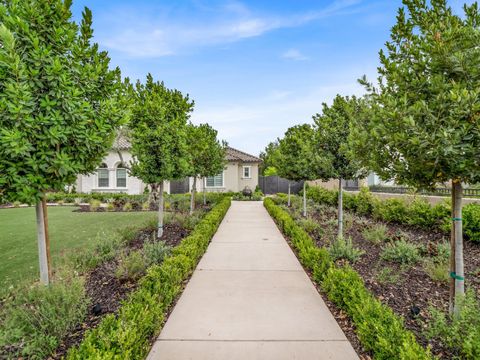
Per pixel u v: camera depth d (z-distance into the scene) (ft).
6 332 8.55
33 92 10.19
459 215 10.41
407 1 11.12
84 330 10.00
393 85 10.60
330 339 10.05
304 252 17.56
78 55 11.89
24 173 10.18
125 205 48.42
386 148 10.82
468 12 9.90
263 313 11.96
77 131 10.78
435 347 8.65
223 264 18.57
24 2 10.50
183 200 52.65
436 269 13.88
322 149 21.34
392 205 28.30
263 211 46.57
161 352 9.34
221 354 9.23
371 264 16.58
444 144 8.09
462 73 8.95
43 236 12.55
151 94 22.40
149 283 11.74
